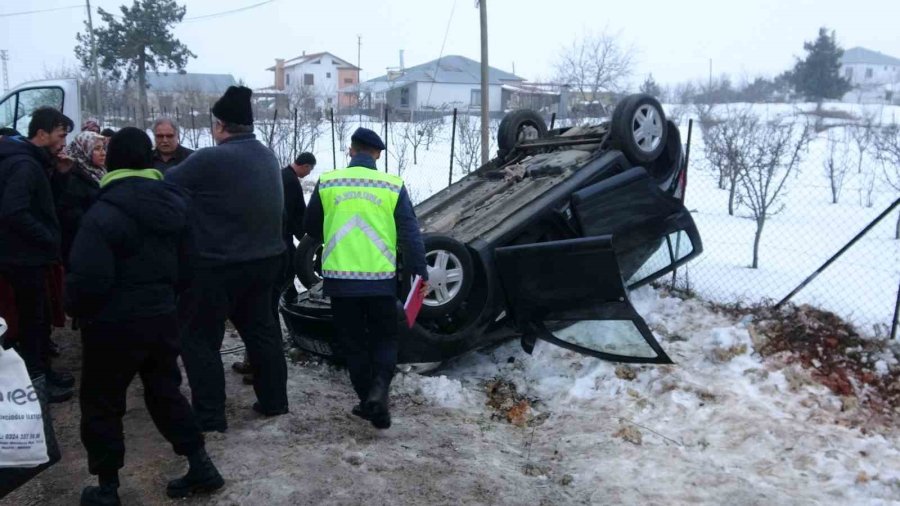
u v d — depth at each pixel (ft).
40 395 11.14
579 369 18.31
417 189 49.55
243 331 15.30
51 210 15.21
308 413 15.93
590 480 13.38
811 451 14.08
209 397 14.58
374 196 14.82
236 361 19.19
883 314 21.35
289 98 127.85
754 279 26.16
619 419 15.93
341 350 16.78
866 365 17.70
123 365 11.03
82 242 10.29
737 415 15.55
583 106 85.25
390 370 14.87
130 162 10.81
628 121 20.81
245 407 16.26
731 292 23.98
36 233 14.58
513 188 20.97
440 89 168.76
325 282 14.90
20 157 14.56
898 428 15.39
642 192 20.33
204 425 14.57
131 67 137.39
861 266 28.14
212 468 12.31
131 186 10.70
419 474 13.35
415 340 17.26
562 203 19.26
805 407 16.03
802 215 40.93
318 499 12.34
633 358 17.20
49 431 11.23
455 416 16.37
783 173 54.39
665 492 12.87
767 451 14.29
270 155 14.64
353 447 14.33
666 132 22.31
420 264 15.08
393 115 118.73
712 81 184.85
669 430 15.44
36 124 15.07
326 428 15.19
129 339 10.84
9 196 14.29
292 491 12.53
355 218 14.69
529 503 12.51
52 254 15.15
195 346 14.35
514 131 25.11
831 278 26.35
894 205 19.54
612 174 20.81
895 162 48.93
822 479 13.29
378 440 14.75
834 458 13.78
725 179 50.14
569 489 13.12
